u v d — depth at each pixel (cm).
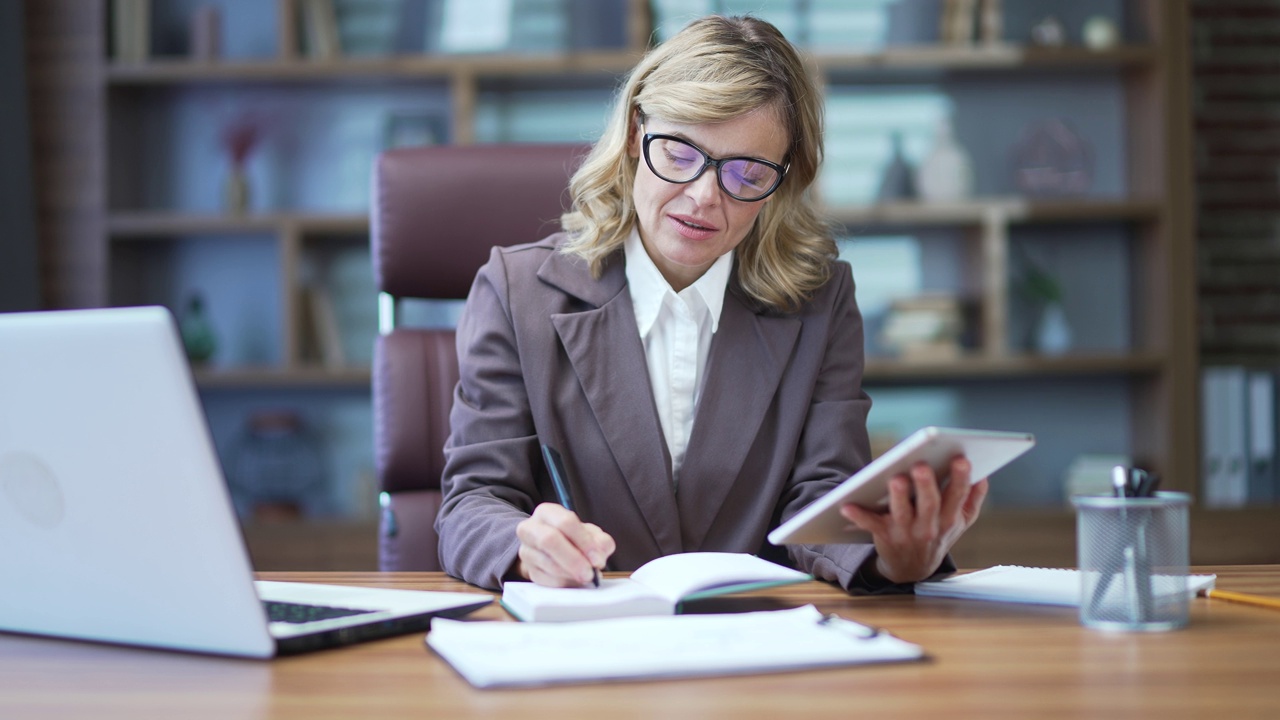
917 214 333
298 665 87
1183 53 335
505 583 112
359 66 331
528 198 181
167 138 351
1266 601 108
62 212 330
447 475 143
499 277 151
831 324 153
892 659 85
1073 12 355
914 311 337
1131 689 78
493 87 351
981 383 361
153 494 85
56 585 94
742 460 144
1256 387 334
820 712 72
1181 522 98
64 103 330
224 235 352
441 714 73
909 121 356
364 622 94
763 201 143
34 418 88
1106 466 342
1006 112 356
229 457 349
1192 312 334
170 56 348
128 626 92
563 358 147
